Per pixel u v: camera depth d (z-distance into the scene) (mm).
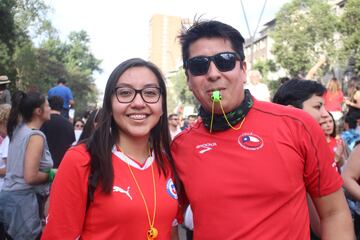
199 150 2586
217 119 2547
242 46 2623
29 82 42094
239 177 2414
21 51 39750
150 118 2635
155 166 2666
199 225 2502
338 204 2480
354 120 4836
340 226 2453
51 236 2420
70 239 2414
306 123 2451
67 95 12078
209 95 2549
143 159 2686
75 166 2428
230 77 2514
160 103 2668
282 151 2395
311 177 2445
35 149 4469
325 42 35250
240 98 2531
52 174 4641
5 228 4480
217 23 2578
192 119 14961
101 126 2549
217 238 2416
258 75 9016
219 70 2514
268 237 2330
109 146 2510
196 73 2578
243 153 2447
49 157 4727
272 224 2344
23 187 4496
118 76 2590
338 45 35656
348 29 33094
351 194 3607
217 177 2463
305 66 35719
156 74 2664
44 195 4695
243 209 2381
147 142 2719
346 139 4500
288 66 36938
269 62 42375
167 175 2668
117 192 2461
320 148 2439
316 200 2502
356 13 32281
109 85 2604
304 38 35500
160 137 2725
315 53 35781
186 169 2619
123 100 2582
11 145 4625
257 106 2578
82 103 69312
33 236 4453
